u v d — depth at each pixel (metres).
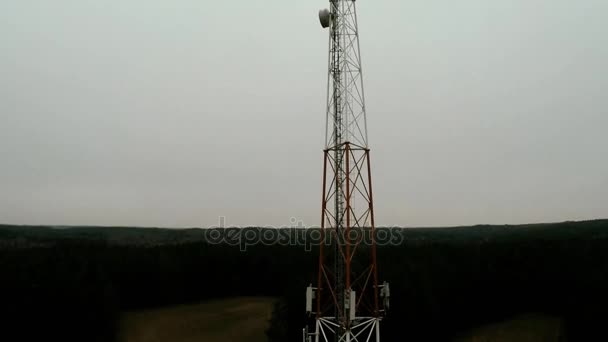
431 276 55.59
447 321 54.91
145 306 64.19
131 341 50.53
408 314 50.00
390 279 50.81
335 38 28.72
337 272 28.92
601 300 49.66
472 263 60.22
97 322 50.97
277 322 48.25
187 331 53.62
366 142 27.66
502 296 59.38
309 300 27.73
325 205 27.91
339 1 28.75
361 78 27.94
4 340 45.03
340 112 27.95
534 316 58.78
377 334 27.38
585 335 49.97
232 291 71.06
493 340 52.00
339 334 27.14
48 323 47.38
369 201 27.33
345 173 27.19
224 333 52.56
